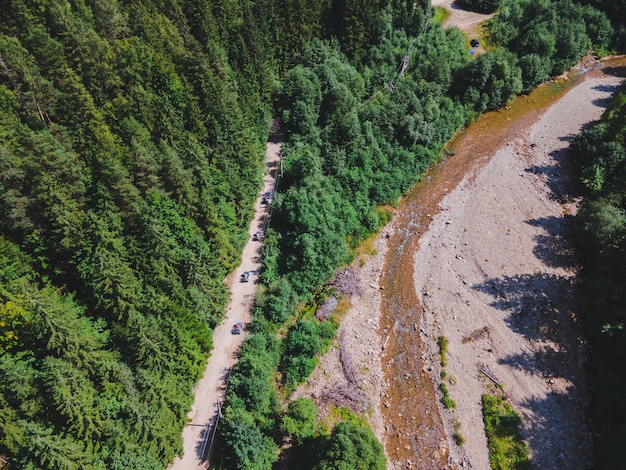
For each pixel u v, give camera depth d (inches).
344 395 2827.3
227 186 3166.8
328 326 3110.2
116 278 2315.5
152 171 2679.6
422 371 3004.4
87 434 2039.9
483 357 3058.6
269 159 3934.5
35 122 2657.5
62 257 2470.5
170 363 2433.6
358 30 4468.5
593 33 5679.1
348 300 3314.5
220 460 2396.7
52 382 1924.2
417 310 3319.4
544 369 2992.1
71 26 2989.7
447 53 4857.3
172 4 3614.7
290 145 3946.9
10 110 2588.6
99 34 3272.6
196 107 3164.4
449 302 3358.8
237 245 3233.3
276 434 2576.3
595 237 3432.6
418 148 4227.4
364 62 4704.7
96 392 2127.2
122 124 2795.3
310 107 3996.1
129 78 2989.7
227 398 2586.1
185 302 2628.0
